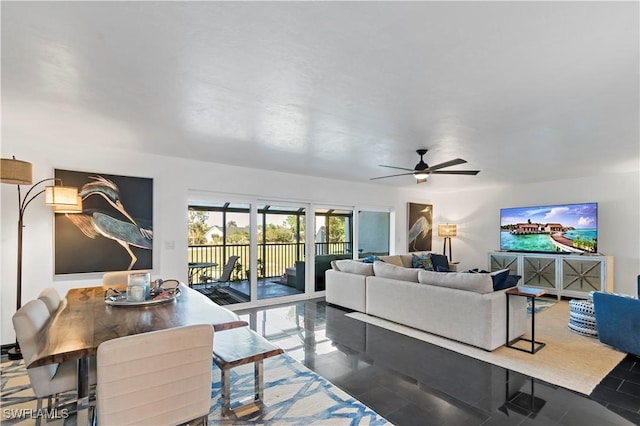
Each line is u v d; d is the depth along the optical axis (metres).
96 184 3.97
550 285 6.00
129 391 1.40
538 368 2.94
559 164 4.81
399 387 2.60
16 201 3.49
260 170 5.36
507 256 6.63
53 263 3.74
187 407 1.55
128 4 1.42
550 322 4.36
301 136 3.46
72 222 3.84
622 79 2.12
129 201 4.19
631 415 2.22
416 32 1.62
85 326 1.87
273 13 1.49
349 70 2.03
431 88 2.28
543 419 2.18
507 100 2.47
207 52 1.83
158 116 2.88
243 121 3.00
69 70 2.03
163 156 4.45
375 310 4.61
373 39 1.69
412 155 4.24
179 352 1.51
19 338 1.81
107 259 4.03
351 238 6.71
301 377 2.77
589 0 1.37
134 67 2.00
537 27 1.57
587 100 2.46
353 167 5.12
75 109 2.70
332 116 2.84
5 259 3.43
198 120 2.97
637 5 1.40
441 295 3.75
